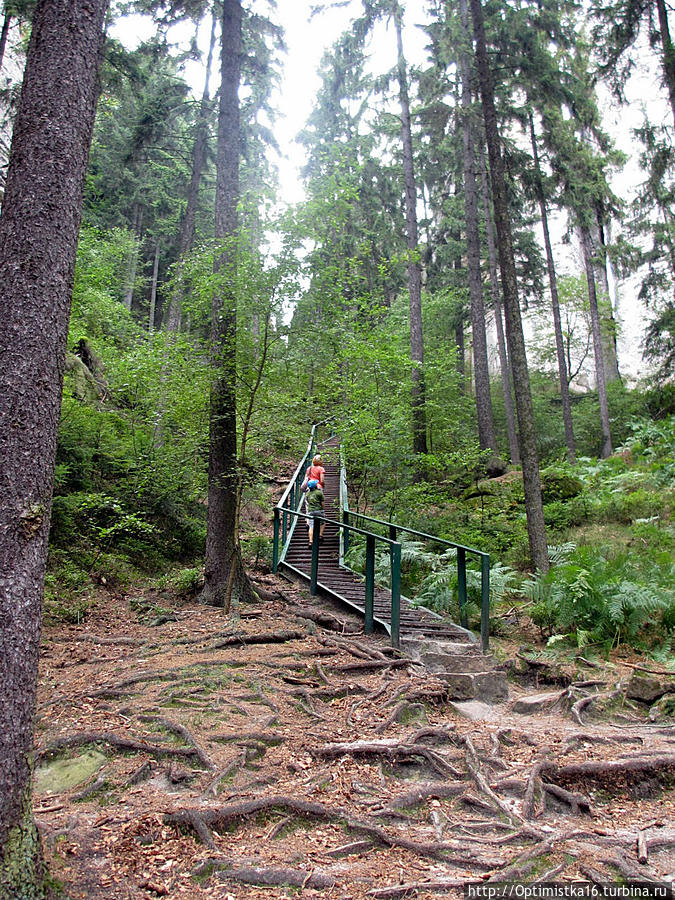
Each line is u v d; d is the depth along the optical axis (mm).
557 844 3039
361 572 9891
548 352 26359
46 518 2605
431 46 16672
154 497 10805
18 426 2529
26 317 2639
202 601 8148
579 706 5039
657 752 4086
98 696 4543
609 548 9891
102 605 7660
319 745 3920
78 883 2451
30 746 2395
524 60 12586
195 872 2613
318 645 6324
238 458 8531
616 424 21500
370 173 22516
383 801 3377
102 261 14461
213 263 7633
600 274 27703
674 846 3090
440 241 25812
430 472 15594
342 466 13664
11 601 2393
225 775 3449
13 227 2744
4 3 10859
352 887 2607
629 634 6988
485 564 6926
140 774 3436
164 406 10414
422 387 16047
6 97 11828
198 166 15609
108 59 12211
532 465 9641
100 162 20531
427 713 4797
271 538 12031
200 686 4805
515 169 15695
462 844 3004
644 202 17797
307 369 8359
